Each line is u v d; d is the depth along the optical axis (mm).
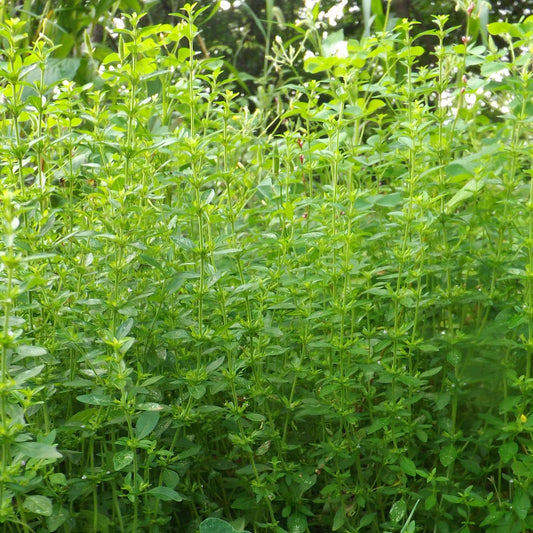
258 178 3139
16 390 1758
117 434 2363
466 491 2266
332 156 2492
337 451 2314
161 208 2516
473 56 2988
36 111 2426
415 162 2723
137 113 2447
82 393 2252
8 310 1590
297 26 3598
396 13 7320
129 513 2256
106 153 2814
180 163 2664
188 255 2613
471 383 2615
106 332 1962
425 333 2799
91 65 3988
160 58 2486
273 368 2463
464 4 3535
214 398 2541
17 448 1624
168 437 2336
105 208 2295
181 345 2383
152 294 2203
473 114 3484
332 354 2436
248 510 2436
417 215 2463
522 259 2736
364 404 2684
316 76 7652
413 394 2547
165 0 7359
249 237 2816
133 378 2246
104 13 4406
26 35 2117
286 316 2584
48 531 2039
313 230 2646
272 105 4391
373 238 2387
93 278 2436
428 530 2455
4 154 2266
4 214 1561
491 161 2957
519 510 2238
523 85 2574
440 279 2781
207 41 10594
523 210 2617
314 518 2564
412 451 2453
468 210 2961
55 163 2662
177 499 1938
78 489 2049
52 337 2150
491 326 2656
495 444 2607
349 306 2291
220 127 2904
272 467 2412
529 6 9359
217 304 2352
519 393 2590
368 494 2389
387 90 2871
